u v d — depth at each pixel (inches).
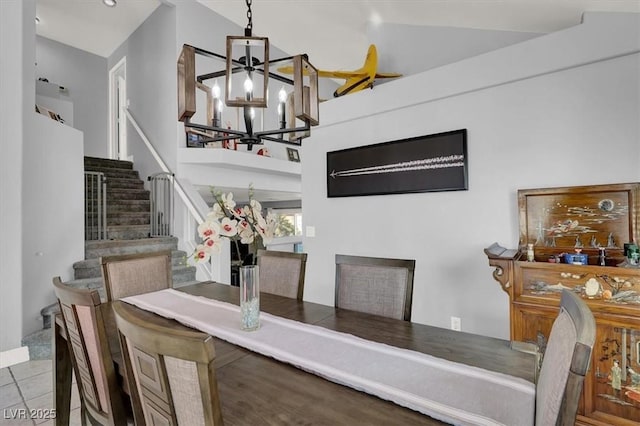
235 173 217.8
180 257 171.8
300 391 39.8
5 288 106.2
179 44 193.6
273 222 67.3
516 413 34.7
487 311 97.7
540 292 73.4
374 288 74.1
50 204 127.7
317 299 135.9
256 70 72.7
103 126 271.6
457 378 42.1
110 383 48.6
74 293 47.8
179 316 66.7
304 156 140.0
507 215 93.6
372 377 42.6
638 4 72.6
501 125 94.6
